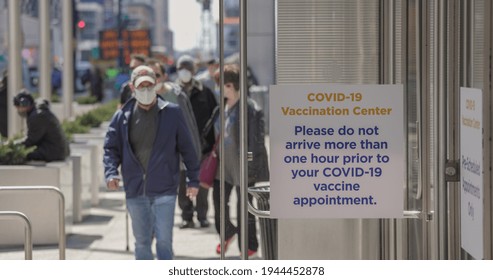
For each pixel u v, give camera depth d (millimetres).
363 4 12516
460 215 11039
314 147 10961
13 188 13766
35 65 73500
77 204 23516
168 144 14734
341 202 11000
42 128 21016
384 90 10914
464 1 10844
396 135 10938
